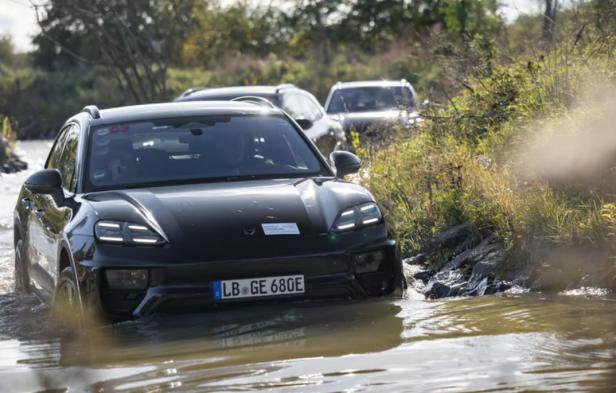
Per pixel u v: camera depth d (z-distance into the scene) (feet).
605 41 74.84
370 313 37.47
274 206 41.04
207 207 40.73
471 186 57.62
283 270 38.78
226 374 28.99
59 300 42.01
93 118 49.75
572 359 28.63
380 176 67.77
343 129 115.03
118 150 47.06
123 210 40.34
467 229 53.88
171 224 39.55
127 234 39.14
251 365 29.96
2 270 64.08
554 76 69.00
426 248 54.85
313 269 39.14
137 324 37.37
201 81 322.34
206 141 47.96
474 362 28.84
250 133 48.85
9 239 78.69
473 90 78.07
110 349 34.12
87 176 45.78
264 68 330.54
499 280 45.75
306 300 39.19
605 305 37.32
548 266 43.98
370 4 328.90
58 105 300.40
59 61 366.43
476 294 45.27
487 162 62.08
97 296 38.40
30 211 51.31
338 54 336.29
